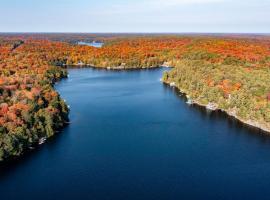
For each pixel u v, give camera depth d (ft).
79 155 342.23
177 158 337.52
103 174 306.55
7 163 322.96
